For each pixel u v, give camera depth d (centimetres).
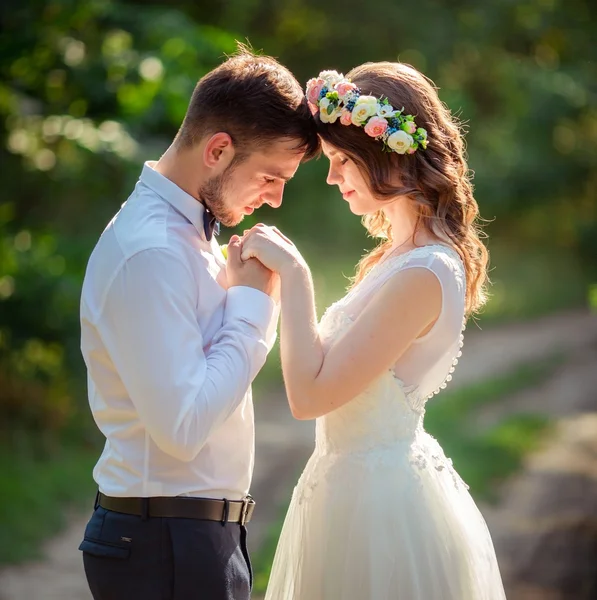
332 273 2211
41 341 1140
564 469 1120
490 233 2931
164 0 1838
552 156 2822
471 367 1752
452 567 384
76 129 1138
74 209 1212
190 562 353
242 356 351
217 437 362
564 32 2667
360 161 379
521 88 2684
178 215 365
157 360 338
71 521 914
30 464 1037
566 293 2603
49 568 796
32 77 1208
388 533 380
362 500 383
